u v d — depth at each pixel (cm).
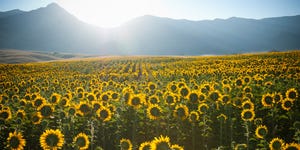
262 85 1909
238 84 1778
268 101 1216
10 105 1609
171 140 1137
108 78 3297
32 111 1433
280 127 1187
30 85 2722
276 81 2011
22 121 1198
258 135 932
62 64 6406
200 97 1311
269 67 2975
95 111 1168
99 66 5984
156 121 1164
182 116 1051
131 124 1230
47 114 1109
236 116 1293
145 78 3039
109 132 1202
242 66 3516
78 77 3422
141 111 1255
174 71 3253
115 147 1102
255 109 1371
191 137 1151
